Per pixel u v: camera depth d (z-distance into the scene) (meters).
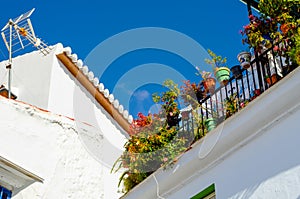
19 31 12.66
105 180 11.12
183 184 7.93
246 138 7.29
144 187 8.23
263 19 8.10
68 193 10.19
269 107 6.96
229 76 8.27
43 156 10.03
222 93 8.25
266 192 6.81
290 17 7.84
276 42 7.64
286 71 7.52
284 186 6.65
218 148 7.50
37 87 12.02
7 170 9.16
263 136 7.11
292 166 6.65
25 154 9.77
